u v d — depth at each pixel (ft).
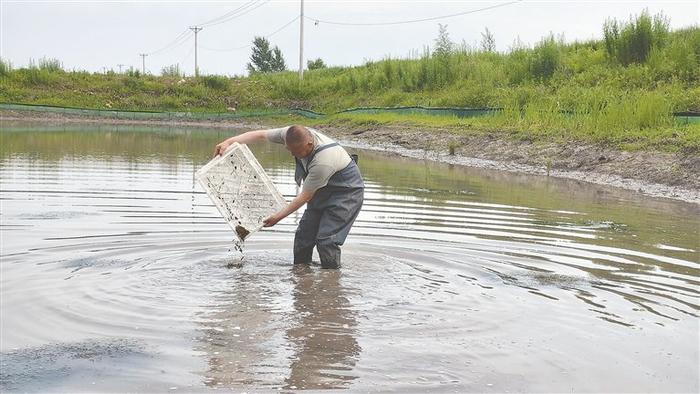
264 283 19.69
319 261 22.49
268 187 22.12
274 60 270.67
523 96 79.10
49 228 25.88
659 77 69.62
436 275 20.93
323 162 21.12
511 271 21.49
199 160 54.03
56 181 39.22
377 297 18.60
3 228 25.73
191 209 30.55
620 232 27.84
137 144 70.49
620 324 16.74
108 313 16.70
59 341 14.89
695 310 17.85
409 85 114.01
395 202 34.32
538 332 16.11
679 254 24.07
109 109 134.21
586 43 96.78
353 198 21.72
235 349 14.75
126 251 22.70
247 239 25.03
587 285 20.01
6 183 37.93
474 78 103.04
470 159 59.41
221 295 18.44
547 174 49.19
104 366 13.70
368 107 113.60
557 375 13.76
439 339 15.53
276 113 135.74
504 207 33.65
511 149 58.70
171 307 17.30
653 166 45.16
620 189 41.68
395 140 76.38
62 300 17.51
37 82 139.54
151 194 34.83
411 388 13.03
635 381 13.57
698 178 41.45
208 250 23.24
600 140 53.06
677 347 15.34
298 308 17.54
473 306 17.94
